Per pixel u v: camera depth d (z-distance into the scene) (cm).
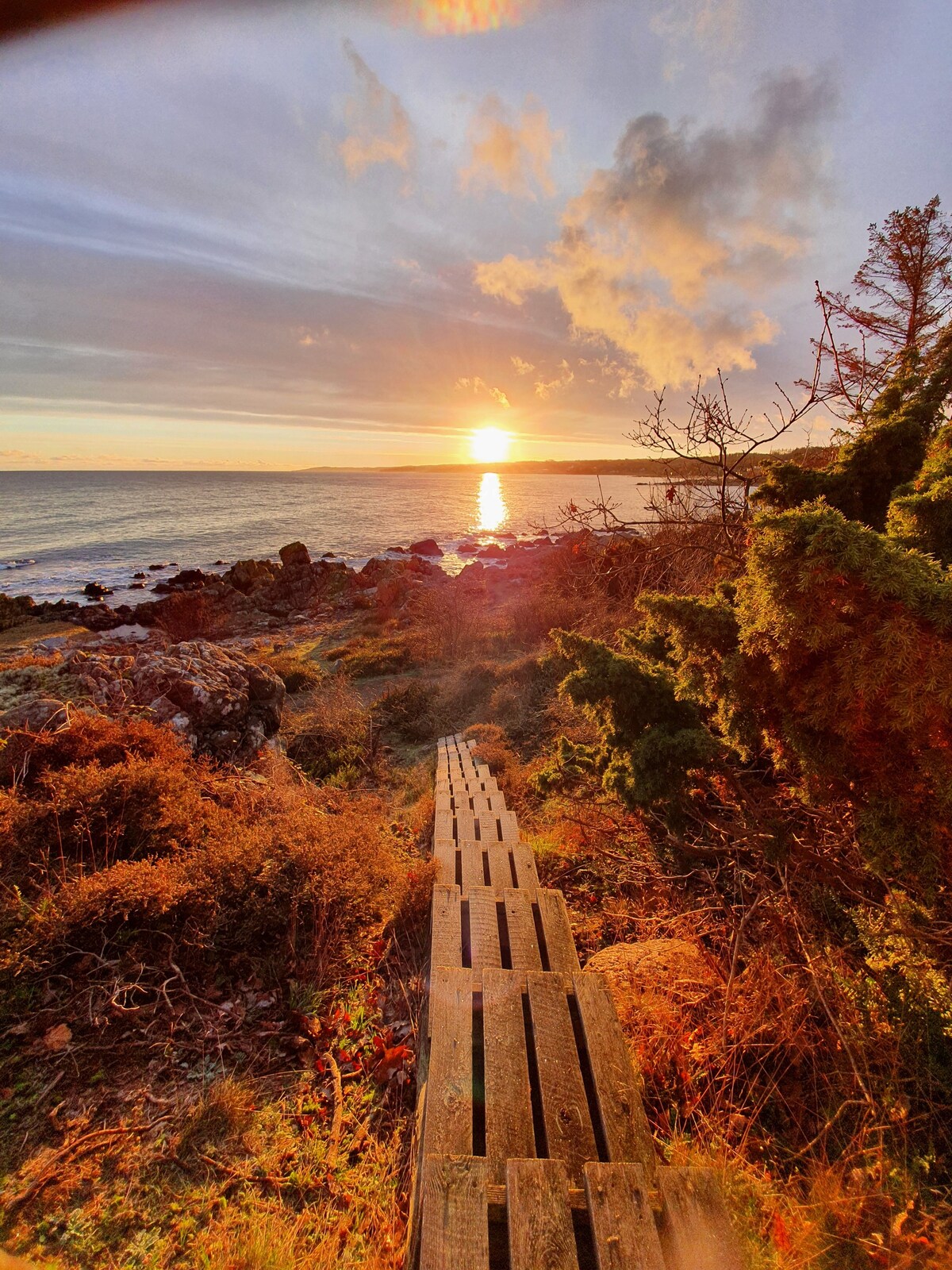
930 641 146
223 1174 176
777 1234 134
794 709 195
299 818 338
